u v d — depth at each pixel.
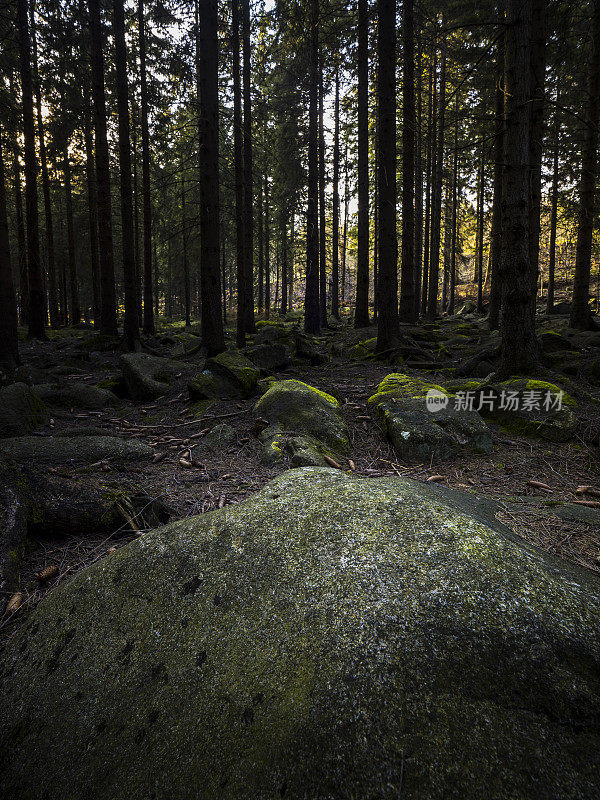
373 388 7.55
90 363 11.40
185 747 1.38
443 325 18.31
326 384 8.09
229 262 36.50
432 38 7.61
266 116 18.48
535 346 6.81
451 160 21.83
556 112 11.24
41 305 15.91
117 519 3.16
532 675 1.31
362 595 1.55
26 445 4.35
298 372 9.48
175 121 18.44
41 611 2.12
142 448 4.81
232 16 13.76
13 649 2.00
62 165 22.05
